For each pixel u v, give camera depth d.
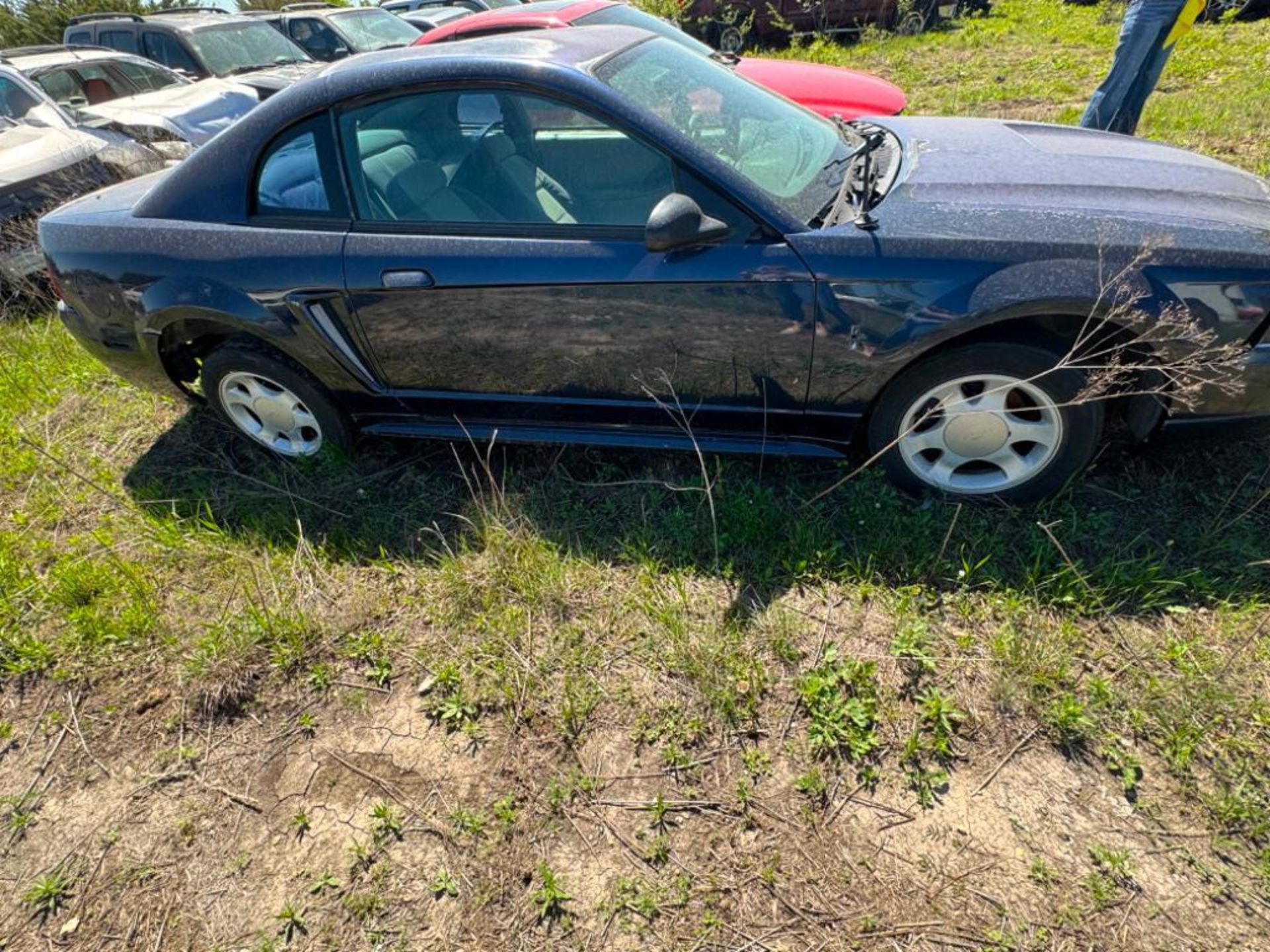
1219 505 2.59
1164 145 3.05
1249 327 2.23
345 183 2.70
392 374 2.95
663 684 2.26
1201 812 1.83
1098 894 1.70
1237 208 2.42
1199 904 1.68
